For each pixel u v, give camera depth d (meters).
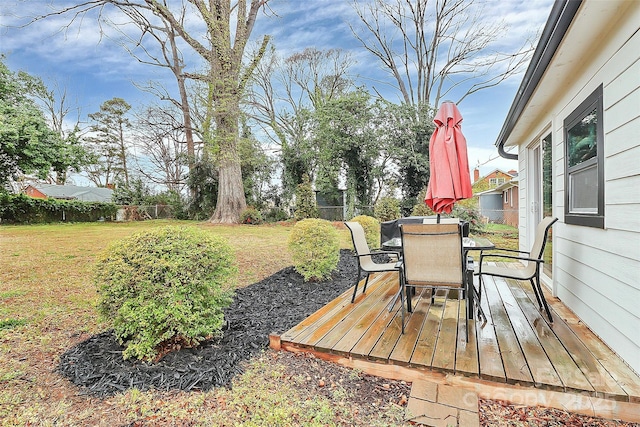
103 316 2.51
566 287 3.36
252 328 3.10
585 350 2.32
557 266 3.67
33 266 6.07
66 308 3.79
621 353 2.19
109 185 28.22
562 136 3.49
